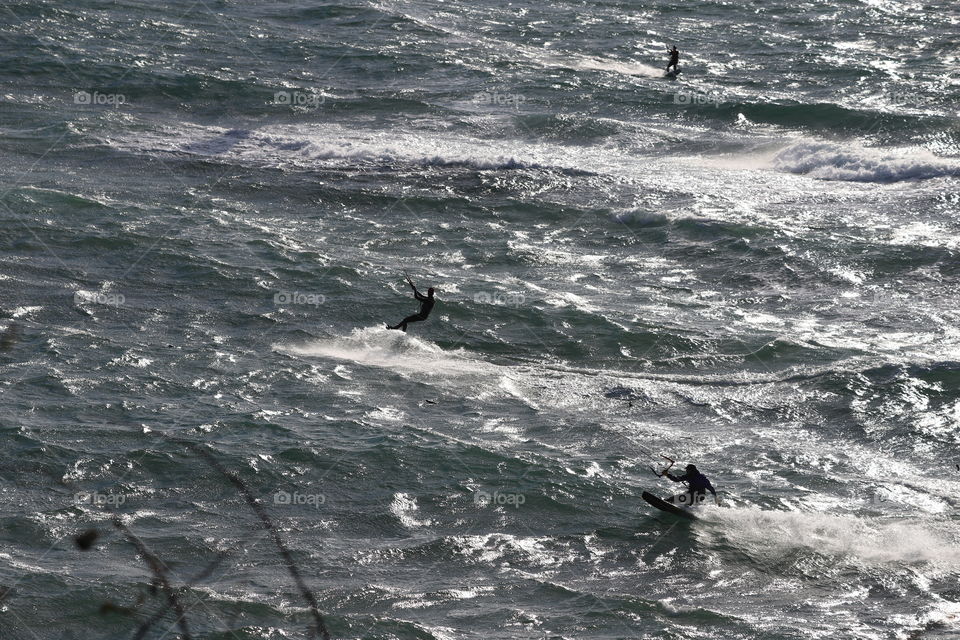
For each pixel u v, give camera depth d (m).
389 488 84.69
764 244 143.38
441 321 119.56
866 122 192.00
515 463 89.69
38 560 70.88
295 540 76.56
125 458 85.25
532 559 77.12
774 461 94.44
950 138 186.12
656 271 136.88
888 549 80.88
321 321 117.50
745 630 69.38
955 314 125.12
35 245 129.12
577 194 159.88
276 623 66.38
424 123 188.75
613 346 116.50
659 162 176.12
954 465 94.94
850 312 126.00
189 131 178.88
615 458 92.94
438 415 98.56
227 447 88.12
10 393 94.44
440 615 69.12
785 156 177.75
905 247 142.50
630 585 74.50
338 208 151.38
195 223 140.62
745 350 116.38
